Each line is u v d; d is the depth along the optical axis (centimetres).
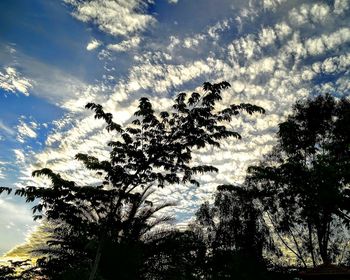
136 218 1252
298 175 1374
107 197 1008
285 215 1942
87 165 1012
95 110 958
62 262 1440
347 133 1752
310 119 2012
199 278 1547
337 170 1187
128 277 1177
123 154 971
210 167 980
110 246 1166
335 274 685
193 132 902
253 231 1975
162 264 1458
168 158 960
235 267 1510
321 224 1803
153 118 934
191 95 892
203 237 1977
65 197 1009
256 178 1884
